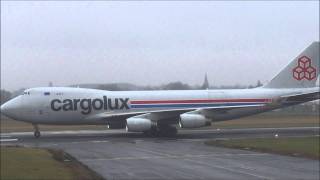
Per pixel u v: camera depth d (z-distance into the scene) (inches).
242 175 1704.0
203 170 1839.3
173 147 2901.1
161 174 1736.0
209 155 2417.6
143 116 3922.2
